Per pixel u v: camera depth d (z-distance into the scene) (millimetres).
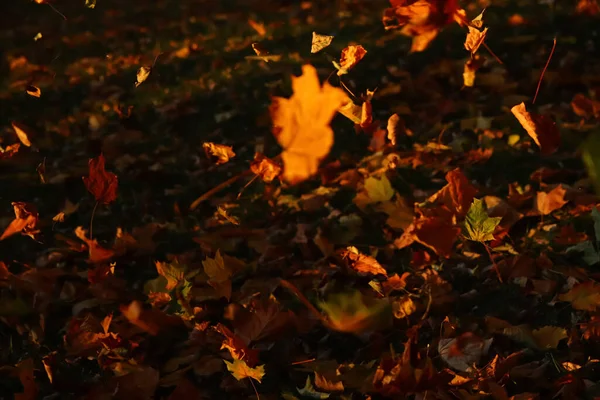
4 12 7797
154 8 7363
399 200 3693
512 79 4535
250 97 4656
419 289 3346
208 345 3242
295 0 6902
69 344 3299
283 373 3164
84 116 4734
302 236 3607
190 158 4219
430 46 5023
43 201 4027
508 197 3676
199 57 5574
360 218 3680
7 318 3410
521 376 3057
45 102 5070
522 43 4910
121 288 3492
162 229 3754
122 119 4527
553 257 3438
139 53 5914
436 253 3471
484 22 5387
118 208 3939
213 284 3410
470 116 4266
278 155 3959
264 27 6129
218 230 3697
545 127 3143
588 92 4352
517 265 3385
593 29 4992
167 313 3342
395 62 4898
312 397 3064
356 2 6512
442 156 3990
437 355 3146
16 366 3229
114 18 7176
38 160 4340
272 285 3422
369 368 3117
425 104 4391
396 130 3518
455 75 4574
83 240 3738
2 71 5859
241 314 3256
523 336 3164
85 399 3129
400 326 3254
